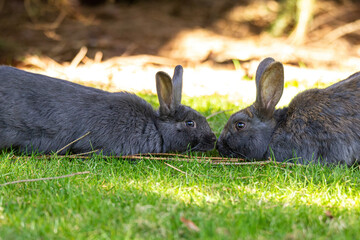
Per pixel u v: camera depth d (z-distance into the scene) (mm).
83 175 7816
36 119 8867
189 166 8547
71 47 21531
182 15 27594
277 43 23641
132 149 9219
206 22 26734
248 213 6258
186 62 20438
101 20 26078
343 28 25312
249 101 13500
